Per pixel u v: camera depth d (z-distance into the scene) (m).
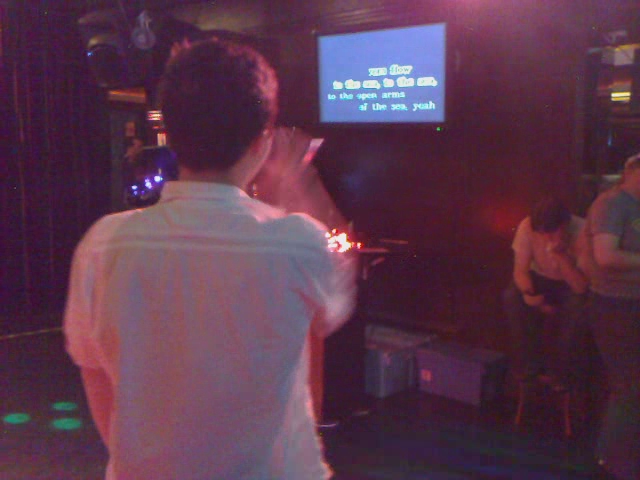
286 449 1.06
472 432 3.82
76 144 6.34
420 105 4.23
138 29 4.80
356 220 4.79
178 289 1.01
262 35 5.18
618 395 3.04
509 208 4.14
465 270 4.37
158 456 1.01
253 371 1.00
